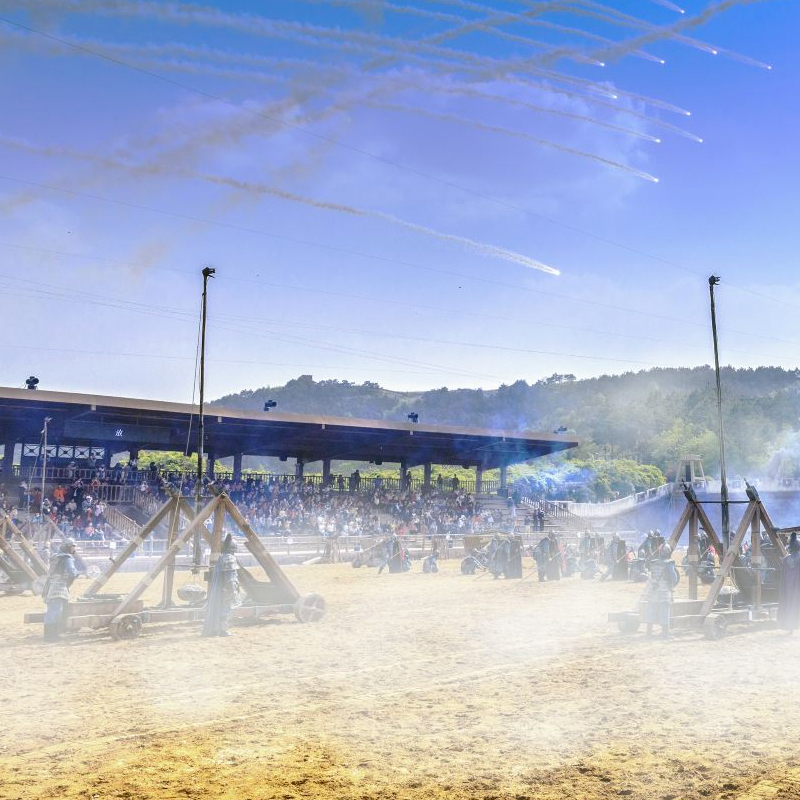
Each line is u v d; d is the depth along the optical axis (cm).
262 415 5050
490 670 1287
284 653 1439
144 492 4909
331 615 1972
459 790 749
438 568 3712
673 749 858
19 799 717
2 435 5225
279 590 1858
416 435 5741
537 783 766
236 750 864
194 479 5316
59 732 930
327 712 1026
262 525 4641
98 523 4178
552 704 1055
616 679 1210
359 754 853
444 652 1451
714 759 822
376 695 1118
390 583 2953
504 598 2392
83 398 4484
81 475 5044
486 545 3684
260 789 748
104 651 1457
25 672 1267
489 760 833
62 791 738
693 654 1422
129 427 5306
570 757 839
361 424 5425
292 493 5612
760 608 1764
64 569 1605
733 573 1831
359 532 4803
